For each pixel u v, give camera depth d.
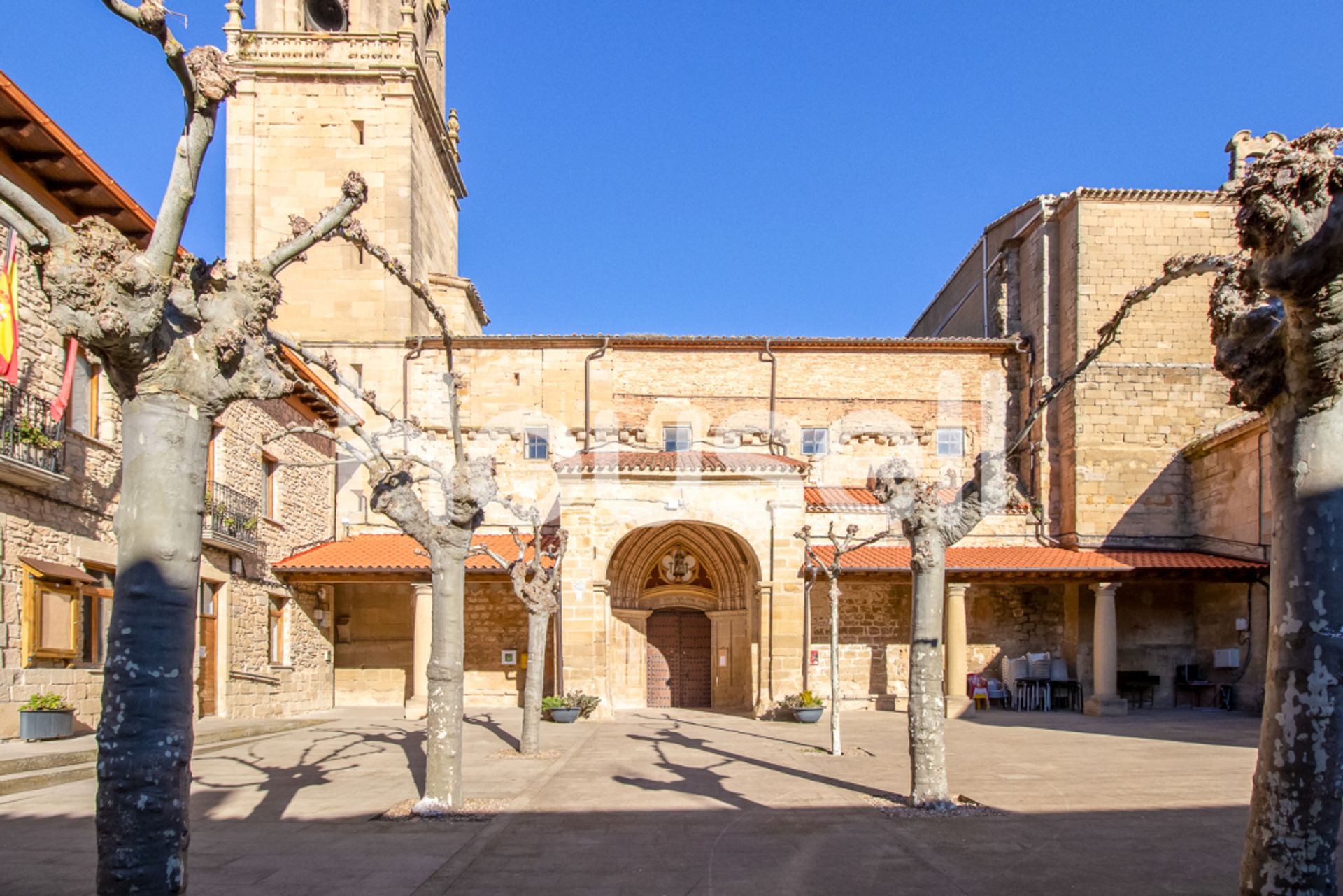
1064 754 16.81
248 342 5.80
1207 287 29.19
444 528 11.71
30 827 9.91
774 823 10.77
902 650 27.77
